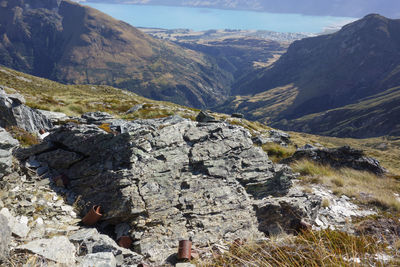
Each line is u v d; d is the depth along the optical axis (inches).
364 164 902.4
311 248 210.7
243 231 362.9
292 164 855.7
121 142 377.4
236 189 413.4
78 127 406.9
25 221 287.9
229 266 236.2
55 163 390.3
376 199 606.5
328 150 914.1
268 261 204.4
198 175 404.2
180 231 334.0
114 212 328.5
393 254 213.5
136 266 263.7
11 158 346.0
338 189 641.0
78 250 260.5
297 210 418.3
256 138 1240.8
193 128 483.5
